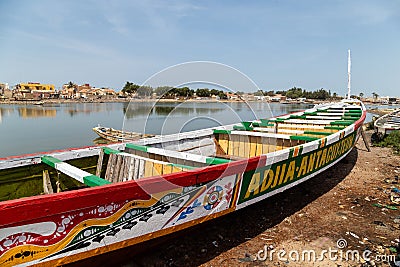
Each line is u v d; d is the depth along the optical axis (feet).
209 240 11.93
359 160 26.32
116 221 7.47
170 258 10.57
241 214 14.38
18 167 10.99
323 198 16.70
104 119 110.73
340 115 28.14
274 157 11.24
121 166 12.37
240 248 11.38
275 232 12.67
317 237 12.26
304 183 19.25
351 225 13.35
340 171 22.40
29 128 87.92
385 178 20.83
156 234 8.41
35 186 11.49
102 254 8.00
